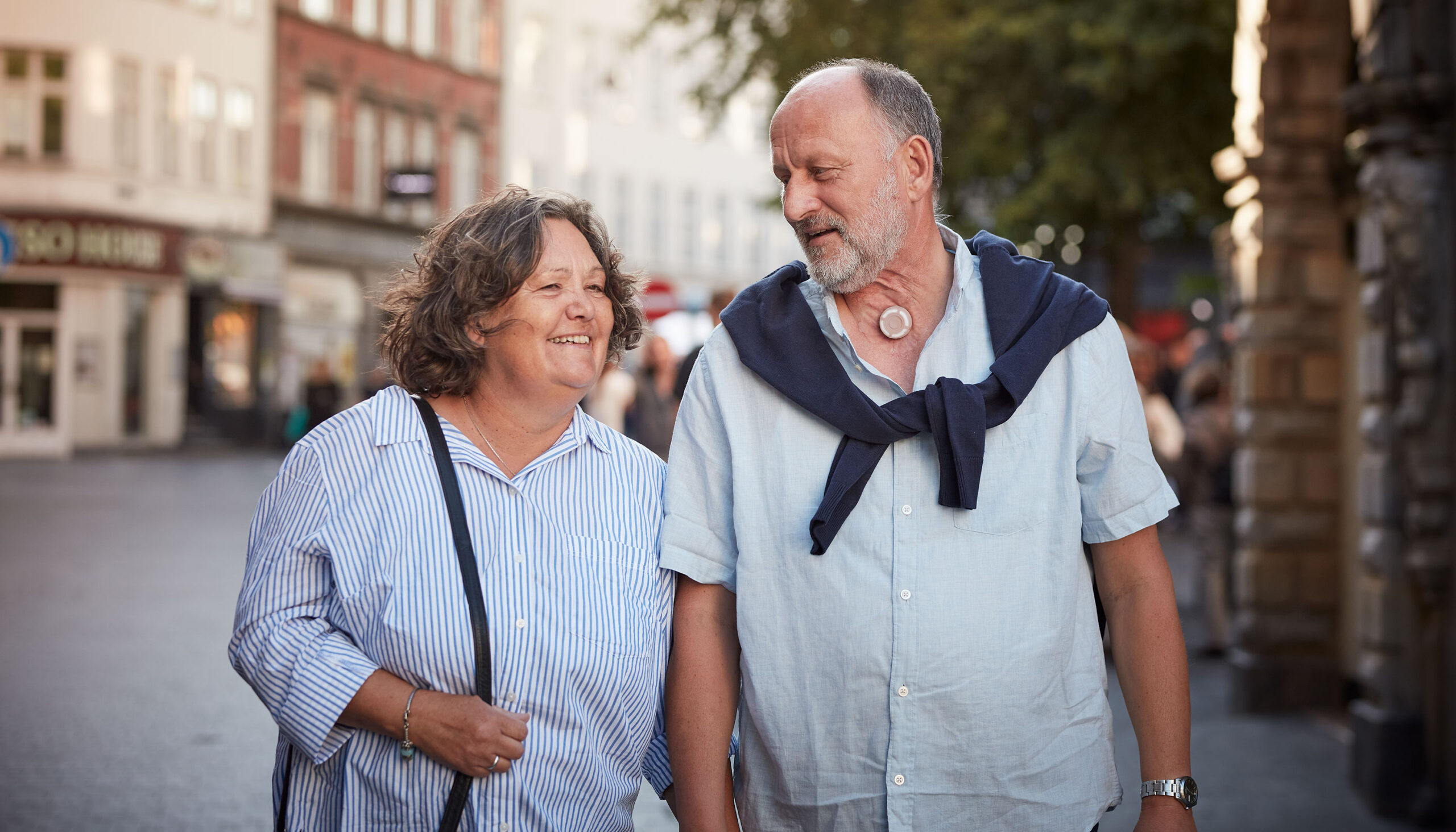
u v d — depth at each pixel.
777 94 19.55
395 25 36.84
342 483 2.50
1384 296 5.54
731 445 2.61
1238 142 7.71
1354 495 7.41
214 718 7.19
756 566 2.58
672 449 2.72
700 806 2.60
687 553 2.65
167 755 6.47
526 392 2.56
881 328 2.63
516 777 2.42
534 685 2.45
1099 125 18.17
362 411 2.56
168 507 18.38
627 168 44.19
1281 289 7.46
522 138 41.38
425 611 2.43
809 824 2.57
